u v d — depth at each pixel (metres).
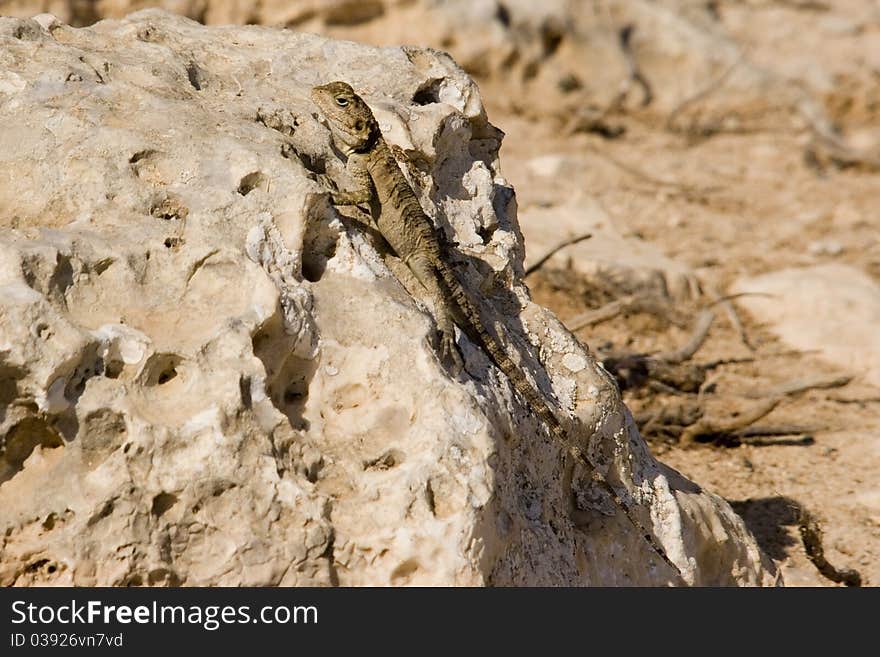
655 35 34.28
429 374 7.46
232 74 9.62
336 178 8.84
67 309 7.12
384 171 8.71
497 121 30.92
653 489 9.72
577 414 9.12
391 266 8.57
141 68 8.91
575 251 20.47
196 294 7.44
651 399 16.55
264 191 7.88
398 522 7.09
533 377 8.98
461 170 9.99
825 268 21.91
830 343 18.80
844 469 14.64
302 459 7.23
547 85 32.50
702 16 35.91
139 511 6.87
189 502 6.92
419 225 8.55
